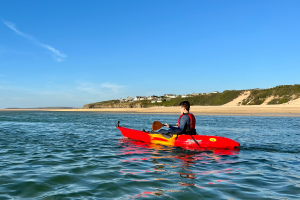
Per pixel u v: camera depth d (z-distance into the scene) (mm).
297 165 5199
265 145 7789
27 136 10164
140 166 5012
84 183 3867
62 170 4656
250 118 24531
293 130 12680
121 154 6305
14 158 5758
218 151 6750
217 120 21578
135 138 8992
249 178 4207
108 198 3225
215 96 89812
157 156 6047
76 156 6023
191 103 93438
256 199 3203
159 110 52844
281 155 6262
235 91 85000
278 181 4035
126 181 3975
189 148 7238
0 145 7730
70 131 12242
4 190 3523
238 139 9266
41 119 24328
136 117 28844
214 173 4512
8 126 15492
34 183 3850
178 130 7730
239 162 5457
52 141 8680
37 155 6133
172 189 3594
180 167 4953
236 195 3354
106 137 9805
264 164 5273
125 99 156500
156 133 8305
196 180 4055
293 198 3246
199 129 13297
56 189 3582
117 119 24234
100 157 5910
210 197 3271
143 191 3502
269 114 31531
